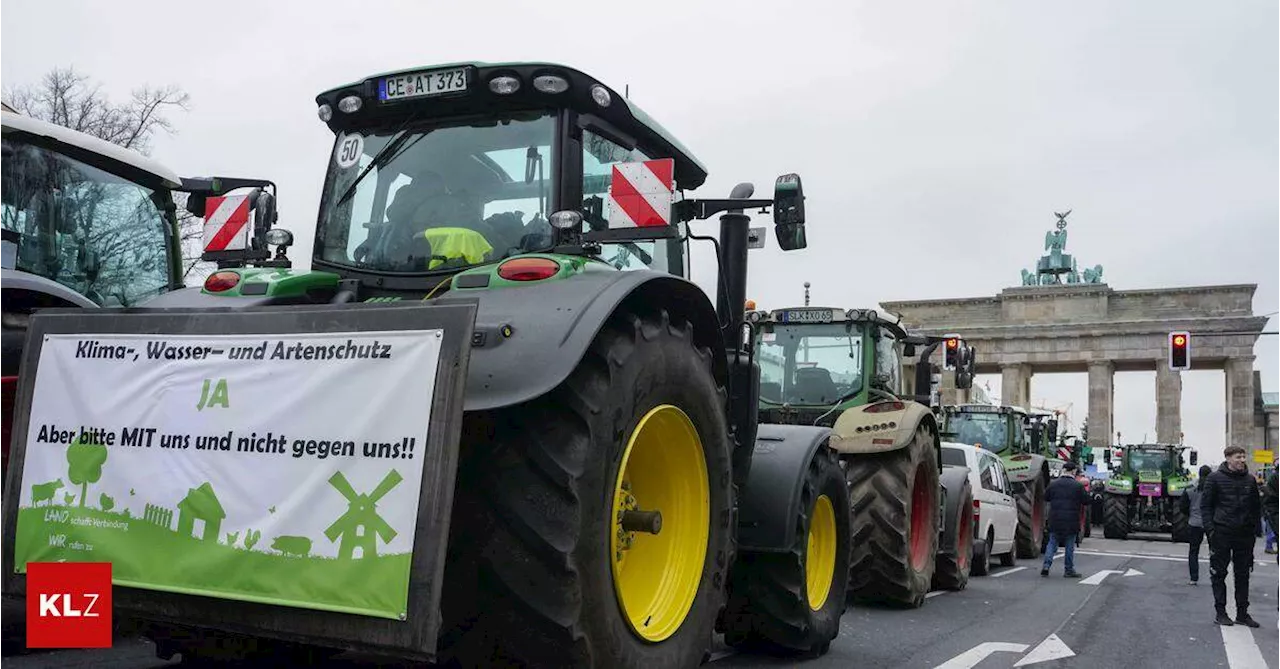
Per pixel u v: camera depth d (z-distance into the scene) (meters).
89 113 24.38
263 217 5.11
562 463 3.68
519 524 3.65
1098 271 66.88
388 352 3.49
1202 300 61.50
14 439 4.02
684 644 4.39
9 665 5.18
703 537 4.58
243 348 3.72
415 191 4.93
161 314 3.93
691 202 5.45
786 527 5.85
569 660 3.71
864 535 9.19
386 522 3.36
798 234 5.30
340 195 5.08
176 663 5.29
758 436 6.31
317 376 3.57
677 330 4.35
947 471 12.29
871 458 9.34
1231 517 9.81
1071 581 13.76
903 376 12.88
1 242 6.71
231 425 3.65
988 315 65.31
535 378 3.55
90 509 3.81
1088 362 62.81
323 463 3.48
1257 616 10.59
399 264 4.84
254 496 3.56
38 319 4.12
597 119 4.97
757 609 6.11
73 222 7.52
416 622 3.27
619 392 3.88
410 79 4.86
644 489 4.51
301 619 3.45
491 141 4.87
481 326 3.70
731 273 5.43
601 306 3.79
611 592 3.90
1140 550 21.53
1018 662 6.93
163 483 3.71
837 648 7.09
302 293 4.61
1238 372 60.62
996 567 16.14
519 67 4.70
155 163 8.18
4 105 11.69
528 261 4.11
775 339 11.88
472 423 3.77
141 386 3.85
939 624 8.66
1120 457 28.98
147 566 3.68
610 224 4.41
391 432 3.42
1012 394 64.19
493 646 3.79
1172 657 7.62
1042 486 19.48
